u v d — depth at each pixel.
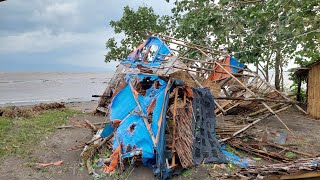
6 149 10.32
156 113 8.91
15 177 8.28
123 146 8.95
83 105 23.25
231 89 14.66
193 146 9.02
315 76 16.62
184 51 14.40
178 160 8.74
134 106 9.75
